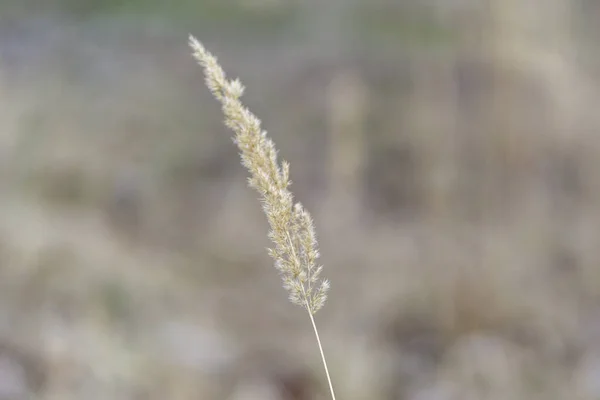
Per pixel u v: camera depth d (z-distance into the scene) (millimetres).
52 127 6641
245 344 4363
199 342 4258
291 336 4527
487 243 5562
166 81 8953
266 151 1666
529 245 5707
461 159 6730
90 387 3510
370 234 5914
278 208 1673
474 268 5172
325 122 7809
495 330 4844
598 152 6820
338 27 10023
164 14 10422
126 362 3787
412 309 4906
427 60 8289
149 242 5648
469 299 4910
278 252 1691
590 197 6539
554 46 7777
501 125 6887
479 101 7301
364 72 8789
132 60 9242
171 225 6012
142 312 4453
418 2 9539
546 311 4957
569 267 5570
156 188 6426
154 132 7531
